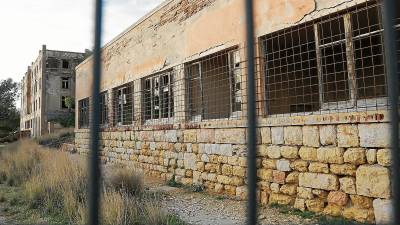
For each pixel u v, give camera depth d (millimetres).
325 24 7617
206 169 9773
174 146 11359
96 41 1662
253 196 1602
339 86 10055
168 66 11953
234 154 8750
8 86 66812
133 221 5832
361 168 5898
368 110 5867
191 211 7180
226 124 9031
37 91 48625
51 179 8719
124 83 15633
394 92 1458
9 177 11312
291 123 7172
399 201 1451
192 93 11000
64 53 47125
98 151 1682
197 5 10492
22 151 16203
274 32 7758
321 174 6574
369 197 5781
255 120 1639
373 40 8977
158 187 10383
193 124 10422
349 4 6199
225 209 7355
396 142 1461
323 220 6086
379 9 5906
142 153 13586
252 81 1649
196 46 10453
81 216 5977
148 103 14016
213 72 10328
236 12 8859
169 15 12078
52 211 7023
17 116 66000
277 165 7484
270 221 6324
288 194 7234
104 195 6504
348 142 6117
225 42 9203
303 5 7066
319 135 6633
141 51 14109
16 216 6910
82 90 22109
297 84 9961
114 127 16406
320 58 6949
